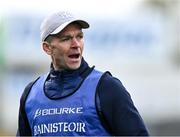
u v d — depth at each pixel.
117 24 42.22
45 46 11.36
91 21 41.81
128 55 42.28
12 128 40.31
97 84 10.82
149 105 41.75
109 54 42.19
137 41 42.47
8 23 40.84
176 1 72.19
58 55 11.13
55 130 10.95
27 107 11.38
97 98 10.75
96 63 42.16
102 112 10.69
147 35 42.66
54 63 11.30
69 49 11.05
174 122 40.81
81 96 10.85
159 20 42.91
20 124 11.56
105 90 10.74
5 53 40.88
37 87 11.43
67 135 10.85
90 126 10.75
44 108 11.13
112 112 10.66
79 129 10.78
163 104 41.75
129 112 10.63
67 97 10.97
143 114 41.59
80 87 10.92
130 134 10.55
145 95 42.00
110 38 42.22
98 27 41.94
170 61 43.81
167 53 43.19
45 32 11.24
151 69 42.47
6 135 40.03
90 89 10.84
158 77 42.38
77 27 11.10
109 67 42.19
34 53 41.25
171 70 42.62
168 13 45.97
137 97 42.00
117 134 10.66
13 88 40.88
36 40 41.16
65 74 11.05
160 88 42.09
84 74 11.02
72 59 11.05
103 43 42.06
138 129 10.60
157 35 42.78
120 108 10.63
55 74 11.20
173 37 45.88
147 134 10.70
